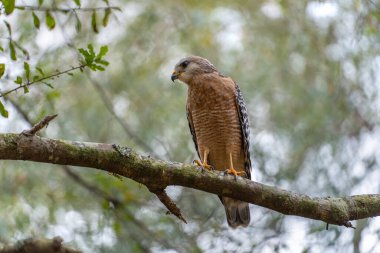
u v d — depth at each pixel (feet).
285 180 45.73
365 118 48.70
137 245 39.47
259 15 52.70
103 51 24.98
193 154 47.73
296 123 48.62
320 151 46.91
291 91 49.85
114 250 39.24
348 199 29.78
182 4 52.26
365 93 48.85
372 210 29.89
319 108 49.01
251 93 49.78
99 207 42.57
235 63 51.08
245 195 28.14
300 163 46.96
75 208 42.50
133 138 45.42
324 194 44.93
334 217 29.01
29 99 39.22
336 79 49.32
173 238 41.75
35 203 42.14
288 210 28.71
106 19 30.40
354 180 45.27
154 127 48.52
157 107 49.44
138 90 49.93
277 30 51.98
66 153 23.99
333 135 47.73
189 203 44.65
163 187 26.50
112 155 24.89
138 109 49.47
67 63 44.09
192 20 50.34
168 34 51.80
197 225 43.09
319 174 45.85
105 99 43.98
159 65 51.31
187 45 51.65
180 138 48.44
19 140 23.08
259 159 46.80
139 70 50.96
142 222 41.22
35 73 32.83
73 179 41.83
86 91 49.21
